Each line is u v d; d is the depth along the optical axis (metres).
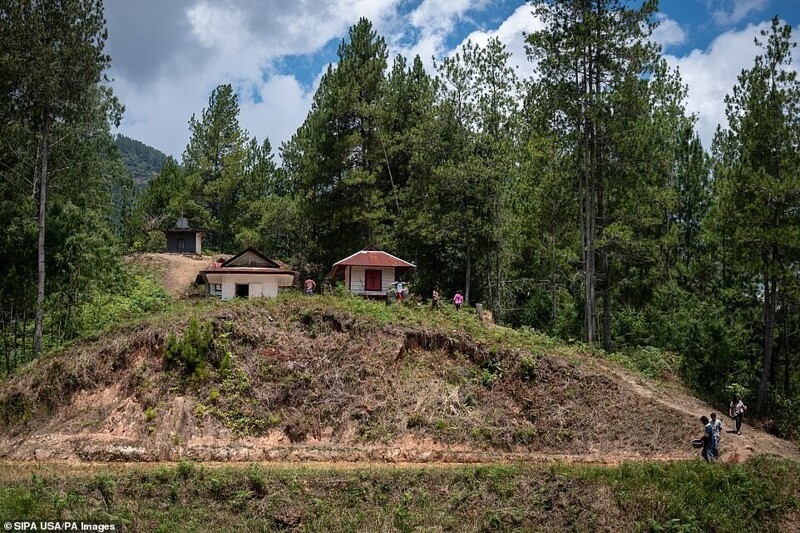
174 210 66.50
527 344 34.72
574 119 41.06
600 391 32.12
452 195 47.41
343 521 20.39
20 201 38.38
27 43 34.56
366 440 27.09
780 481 24.00
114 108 51.09
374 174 50.09
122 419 26.73
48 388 28.89
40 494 19.83
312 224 52.59
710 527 21.55
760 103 37.19
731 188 37.22
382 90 52.62
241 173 68.88
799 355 40.84
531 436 28.73
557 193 44.28
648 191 41.34
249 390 28.16
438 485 22.39
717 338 38.28
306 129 61.78
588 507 21.88
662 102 49.12
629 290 48.59
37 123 37.28
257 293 40.38
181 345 28.66
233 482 21.34
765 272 35.88
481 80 48.03
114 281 42.69
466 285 48.34
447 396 29.67
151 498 20.66
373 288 41.75
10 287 35.72
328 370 29.86
